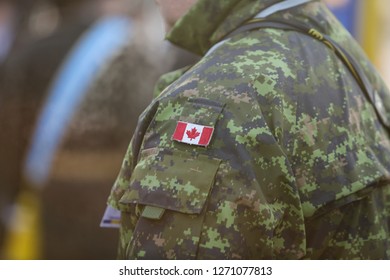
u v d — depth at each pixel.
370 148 2.42
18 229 3.92
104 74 3.78
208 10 2.53
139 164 2.28
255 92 2.27
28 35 4.32
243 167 2.20
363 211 2.38
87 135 3.76
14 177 3.84
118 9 3.92
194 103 2.27
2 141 3.81
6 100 3.81
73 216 3.78
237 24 2.48
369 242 2.38
